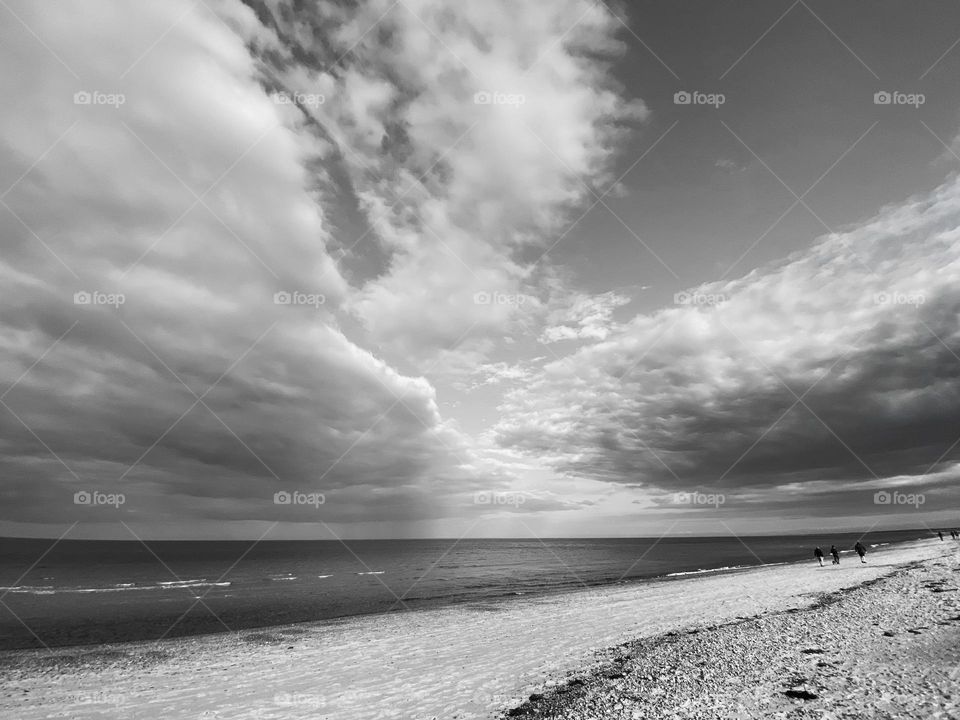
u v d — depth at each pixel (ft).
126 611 109.19
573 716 33.53
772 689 35.14
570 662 49.14
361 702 40.78
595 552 453.99
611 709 34.14
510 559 348.38
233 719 38.04
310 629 78.33
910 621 53.21
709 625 62.64
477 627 74.49
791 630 54.13
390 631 73.87
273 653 60.49
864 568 127.03
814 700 32.27
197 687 46.93
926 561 123.85
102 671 53.57
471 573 219.61
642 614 77.82
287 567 273.95
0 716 40.52
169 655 60.90
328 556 399.85
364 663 54.08
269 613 103.35
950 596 66.03
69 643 72.33
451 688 43.39
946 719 27.20
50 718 39.88
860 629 51.60
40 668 55.42
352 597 131.85
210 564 294.46
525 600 110.22
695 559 286.05
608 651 52.11
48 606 119.75
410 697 41.55
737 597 89.81
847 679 35.78
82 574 224.53
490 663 51.39
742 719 30.25
